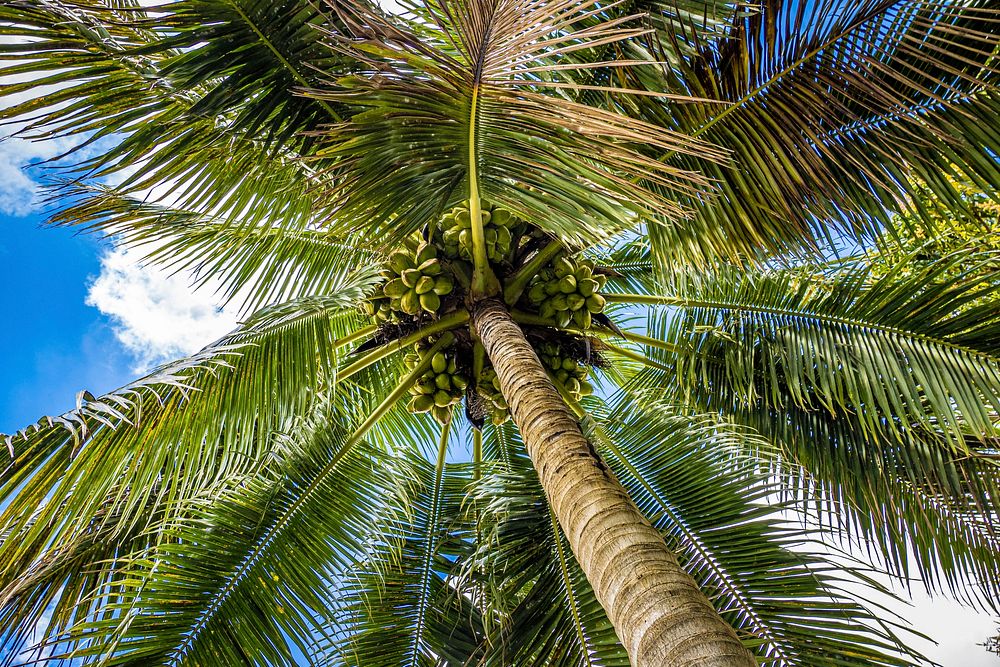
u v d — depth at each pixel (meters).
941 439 4.23
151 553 4.33
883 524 4.09
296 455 4.64
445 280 3.90
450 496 5.27
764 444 4.45
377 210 2.87
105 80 3.21
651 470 4.71
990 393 3.67
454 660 4.33
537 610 3.98
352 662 4.18
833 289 4.39
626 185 2.66
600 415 6.19
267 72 3.46
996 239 4.14
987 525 3.98
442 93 2.47
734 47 3.33
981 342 3.86
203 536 4.13
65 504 2.87
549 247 4.07
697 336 4.82
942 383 3.81
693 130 3.52
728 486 4.43
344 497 4.62
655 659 1.62
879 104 3.30
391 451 5.54
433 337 4.27
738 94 3.38
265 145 3.71
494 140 2.73
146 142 3.47
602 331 4.48
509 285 4.07
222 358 3.29
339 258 5.36
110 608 3.68
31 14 2.96
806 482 4.32
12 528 2.73
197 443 3.20
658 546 1.95
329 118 3.72
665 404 5.08
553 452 2.40
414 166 2.78
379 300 4.19
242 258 5.31
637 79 3.56
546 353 4.26
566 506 2.20
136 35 3.34
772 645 3.76
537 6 2.22
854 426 4.39
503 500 4.50
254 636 3.92
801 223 3.45
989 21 2.96
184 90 3.31
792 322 4.47
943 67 2.94
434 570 4.75
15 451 2.69
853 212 3.37
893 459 4.25
